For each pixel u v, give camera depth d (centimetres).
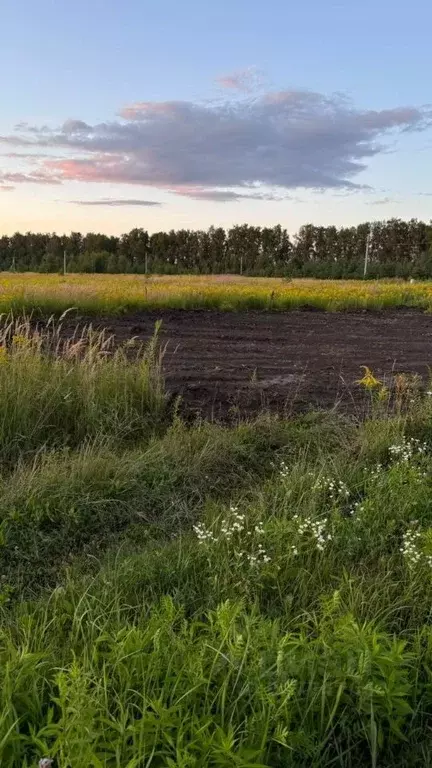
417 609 312
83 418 571
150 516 429
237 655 237
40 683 240
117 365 655
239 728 217
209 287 2353
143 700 217
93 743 196
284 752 214
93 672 231
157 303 1709
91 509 418
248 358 991
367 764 229
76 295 1539
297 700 225
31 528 391
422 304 2025
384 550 371
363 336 1312
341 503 436
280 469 498
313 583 332
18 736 204
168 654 244
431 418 573
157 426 598
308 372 880
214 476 487
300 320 1611
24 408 546
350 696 234
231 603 301
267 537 364
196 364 919
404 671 237
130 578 328
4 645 268
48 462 468
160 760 201
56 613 300
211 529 386
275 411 655
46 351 703
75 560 369
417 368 932
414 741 239
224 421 619
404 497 420
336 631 253
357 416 626
